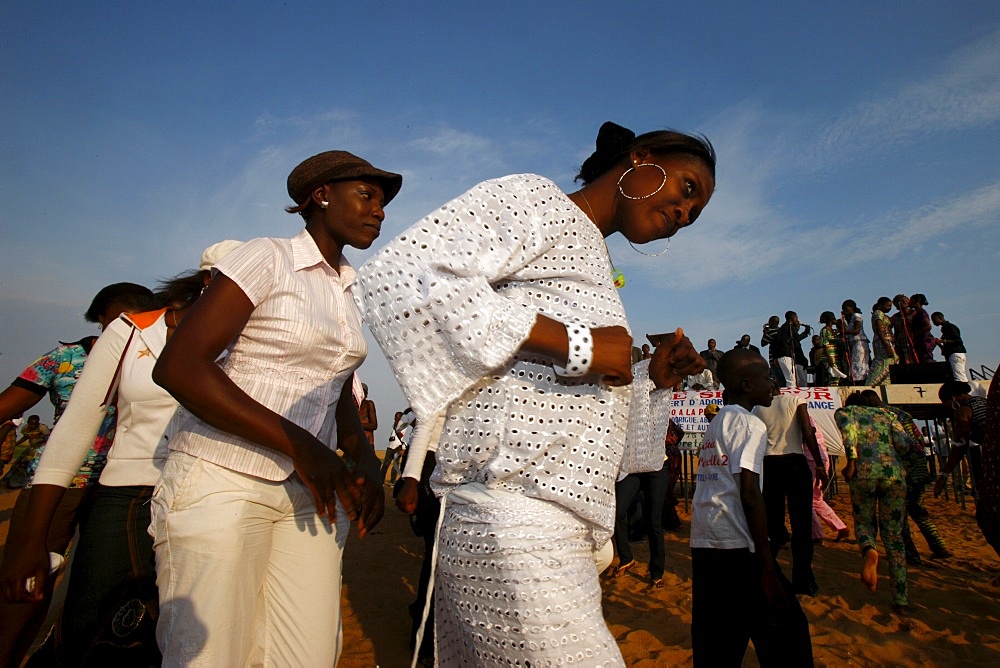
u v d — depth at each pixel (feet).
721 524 9.81
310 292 6.91
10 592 7.02
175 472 6.26
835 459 40.63
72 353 10.80
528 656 4.33
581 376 4.50
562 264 4.98
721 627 9.66
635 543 28.22
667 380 5.93
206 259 8.99
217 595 5.97
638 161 5.60
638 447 5.86
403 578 22.49
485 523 4.55
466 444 4.77
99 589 8.29
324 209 7.39
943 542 25.54
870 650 14.79
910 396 39.96
